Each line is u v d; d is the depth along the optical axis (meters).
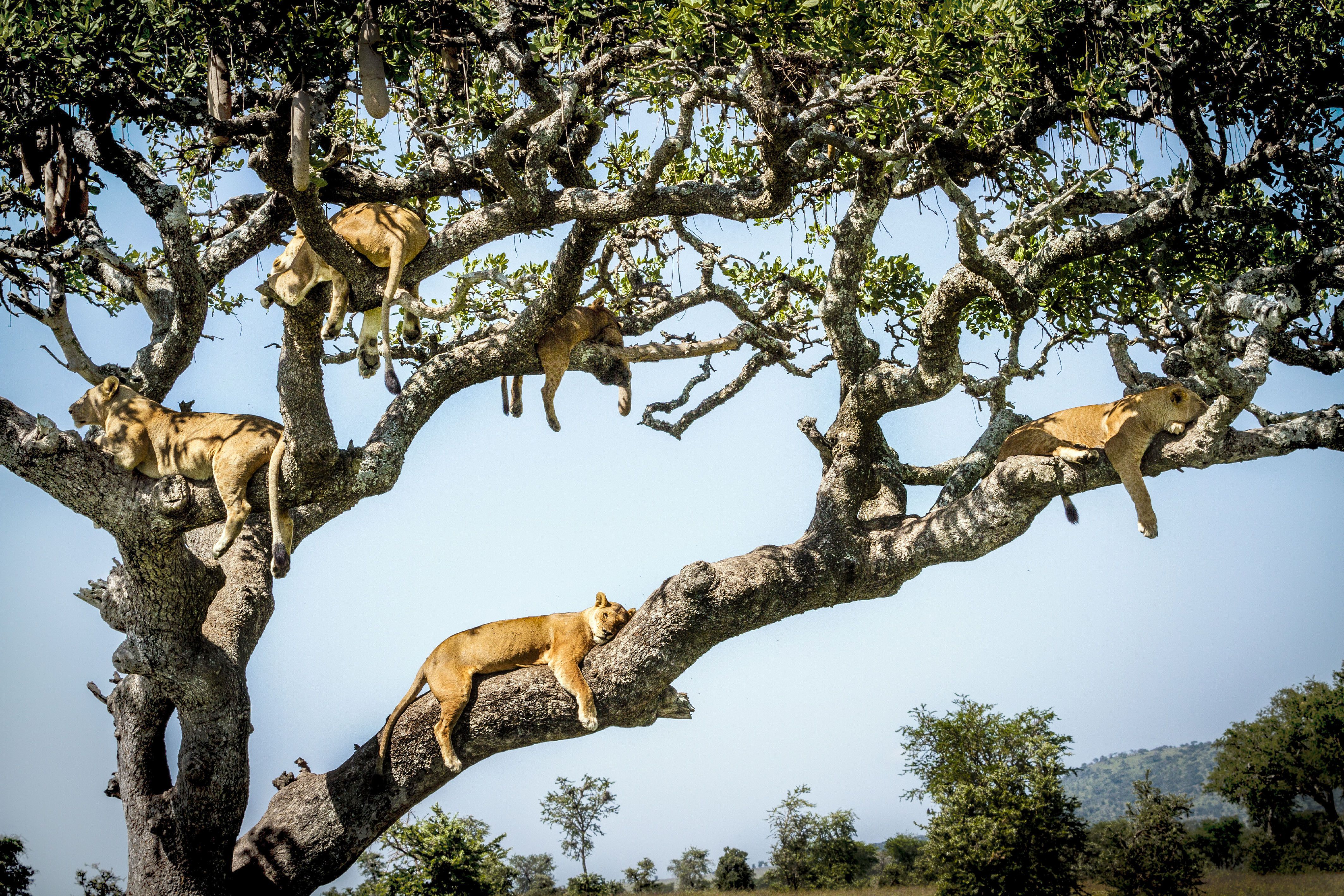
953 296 11.32
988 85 11.04
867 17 10.55
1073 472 11.32
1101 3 11.34
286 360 9.80
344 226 11.03
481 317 16.88
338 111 15.41
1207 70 12.17
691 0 9.77
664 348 13.20
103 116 10.26
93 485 9.71
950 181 10.63
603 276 15.98
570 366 12.88
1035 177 12.34
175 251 10.38
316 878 11.74
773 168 10.73
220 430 9.92
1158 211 12.36
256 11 9.97
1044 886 25.06
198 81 10.55
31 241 12.60
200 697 11.26
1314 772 47.19
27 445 9.45
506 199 11.74
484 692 11.65
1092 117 11.84
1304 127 12.38
